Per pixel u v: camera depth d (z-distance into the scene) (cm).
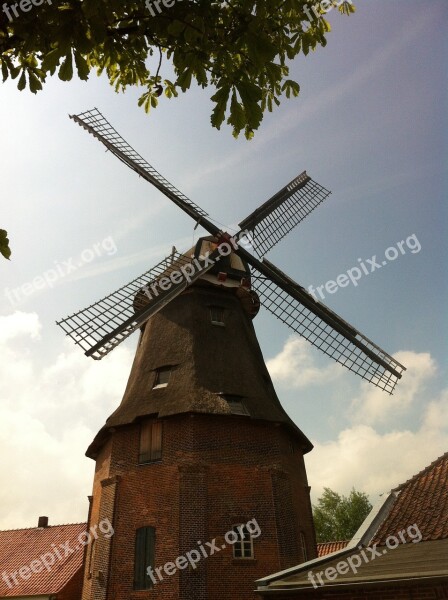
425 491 1267
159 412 1864
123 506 1805
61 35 426
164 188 2284
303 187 2908
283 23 543
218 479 1759
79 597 2800
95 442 2062
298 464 2098
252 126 471
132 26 521
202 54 480
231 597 1588
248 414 1889
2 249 470
